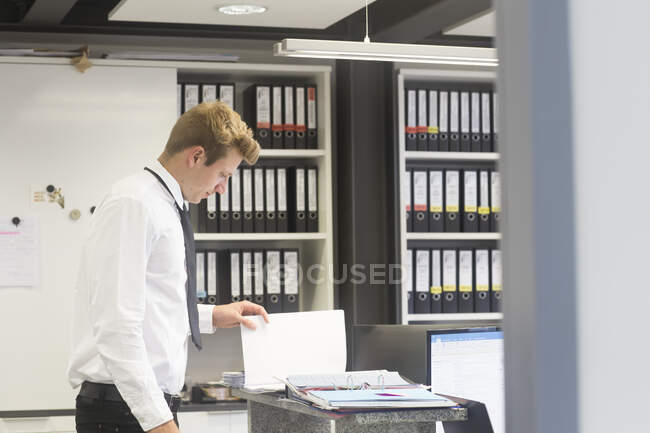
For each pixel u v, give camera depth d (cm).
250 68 404
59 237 380
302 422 211
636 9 35
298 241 449
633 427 35
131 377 201
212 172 232
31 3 399
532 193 34
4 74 376
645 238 35
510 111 36
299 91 416
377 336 246
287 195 420
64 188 381
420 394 164
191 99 406
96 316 206
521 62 35
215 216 405
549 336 34
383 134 425
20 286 376
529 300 35
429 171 423
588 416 35
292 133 415
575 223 35
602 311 35
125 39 425
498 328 232
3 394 373
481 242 452
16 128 377
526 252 35
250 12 361
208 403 380
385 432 169
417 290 421
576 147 35
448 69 427
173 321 224
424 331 245
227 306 246
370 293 423
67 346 380
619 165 35
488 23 398
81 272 219
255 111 412
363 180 423
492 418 228
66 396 380
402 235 408
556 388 34
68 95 383
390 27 400
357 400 156
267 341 218
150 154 390
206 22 382
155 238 216
